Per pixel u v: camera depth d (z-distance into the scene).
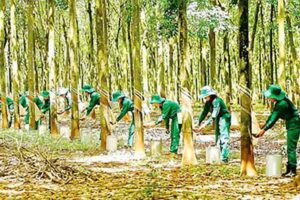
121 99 18.84
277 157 12.12
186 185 11.32
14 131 22.61
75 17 21.92
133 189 10.91
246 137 12.23
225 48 31.44
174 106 16.62
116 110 35.34
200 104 46.25
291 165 12.05
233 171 12.82
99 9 18.83
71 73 21.52
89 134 19.83
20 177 12.39
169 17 23.56
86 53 54.34
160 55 36.84
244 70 12.15
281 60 20.97
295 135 12.02
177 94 40.84
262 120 29.61
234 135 23.00
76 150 18.09
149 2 28.58
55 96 22.47
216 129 14.91
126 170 13.70
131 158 16.02
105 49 18.88
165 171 13.34
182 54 14.35
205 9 21.98
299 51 43.91
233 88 52.91
